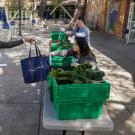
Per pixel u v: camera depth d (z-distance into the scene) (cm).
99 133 411
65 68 360
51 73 320
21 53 1031
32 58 384
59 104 272
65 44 597
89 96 273
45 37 1641
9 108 491
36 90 592
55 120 281
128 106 526
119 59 1009
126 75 770
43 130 412
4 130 411
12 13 2367
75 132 406
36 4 3088
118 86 657
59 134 402
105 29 2323
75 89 269
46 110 303
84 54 434
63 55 475
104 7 2391
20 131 409
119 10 1894
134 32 1563
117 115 481
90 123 278
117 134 412
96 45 1414
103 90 274
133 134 416
